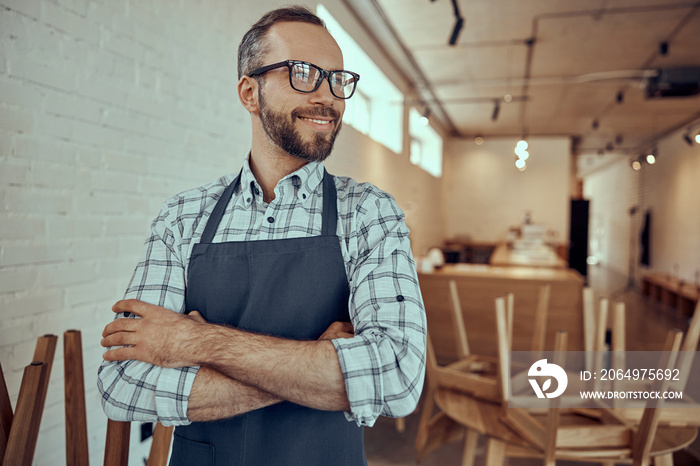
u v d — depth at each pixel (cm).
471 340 452
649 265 1105
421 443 256
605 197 1700
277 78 90
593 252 1919
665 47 534
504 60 613
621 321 189
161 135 227
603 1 446
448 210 1153
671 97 666
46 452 176
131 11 207
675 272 932
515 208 1121
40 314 172
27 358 168
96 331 196
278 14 94
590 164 1627
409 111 734
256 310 89
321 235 92
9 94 159
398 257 89
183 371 82
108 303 201
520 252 742
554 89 739
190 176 247
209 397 80
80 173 186
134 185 212
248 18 296
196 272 94
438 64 629
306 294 89
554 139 1102
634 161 1200
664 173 1043
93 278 194
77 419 137
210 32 260
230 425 89
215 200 102
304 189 95
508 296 204
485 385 207
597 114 905
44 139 171
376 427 313
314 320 89
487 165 1138
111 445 119
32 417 112
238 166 288
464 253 1082
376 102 650
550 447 160
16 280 163
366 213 92
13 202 161
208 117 260
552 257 666
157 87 223
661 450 162
